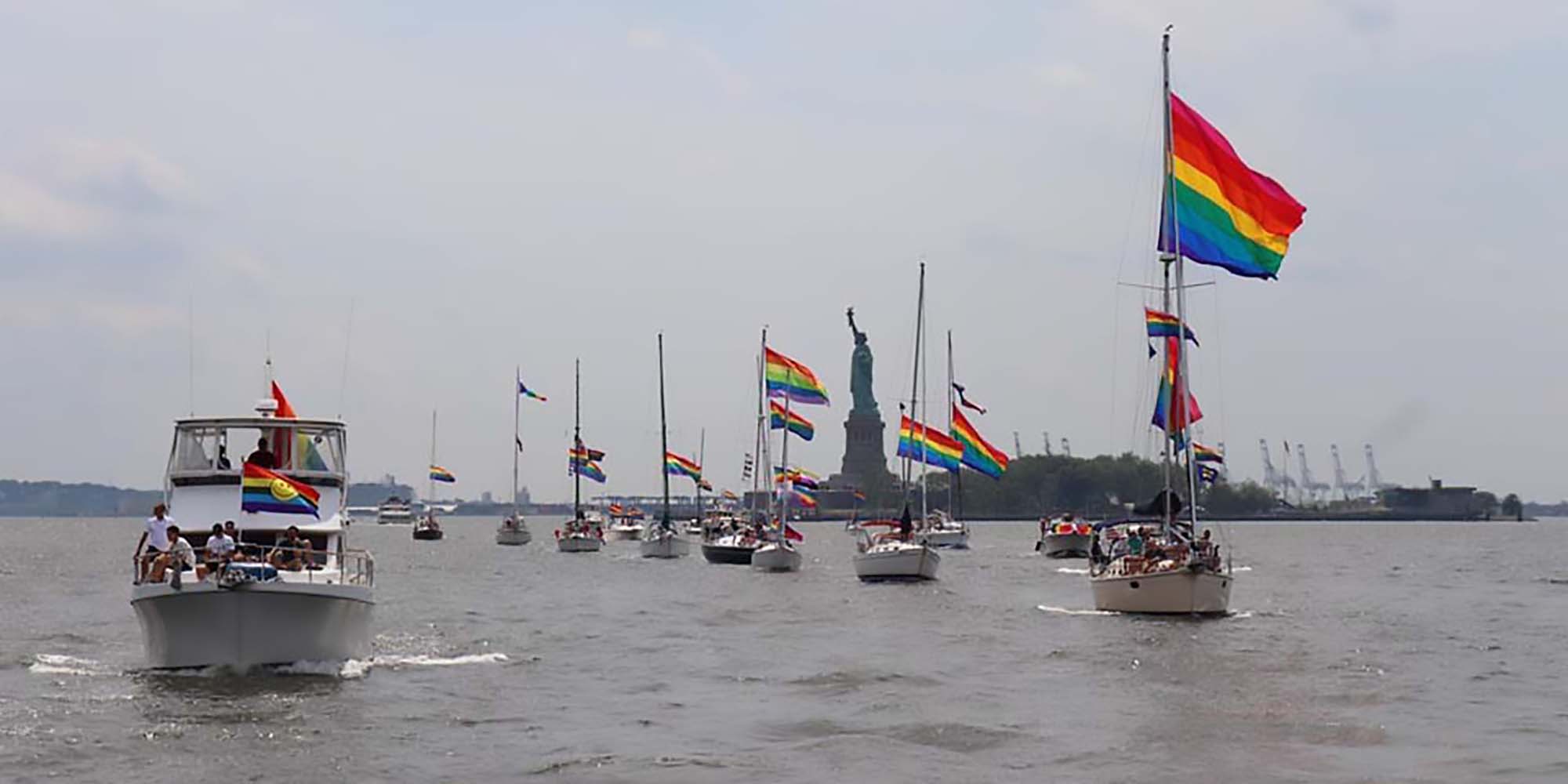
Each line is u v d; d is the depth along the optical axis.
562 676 45.44
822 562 127.31
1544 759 32.66
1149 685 43.59
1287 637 56.12
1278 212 57.16
